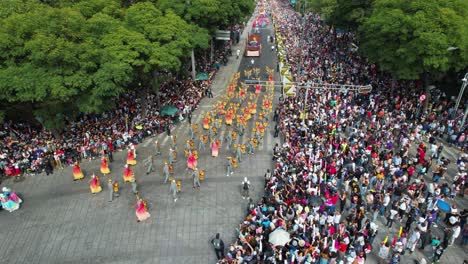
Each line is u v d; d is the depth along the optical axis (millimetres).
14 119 38094
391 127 35031
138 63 34562
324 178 26812
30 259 22859
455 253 22406
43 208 27531
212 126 38125
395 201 24656
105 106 33750
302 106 40031
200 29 49031
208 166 32875
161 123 39375
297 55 62219
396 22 37312
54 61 30391
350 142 32375
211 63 62031
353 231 22141
